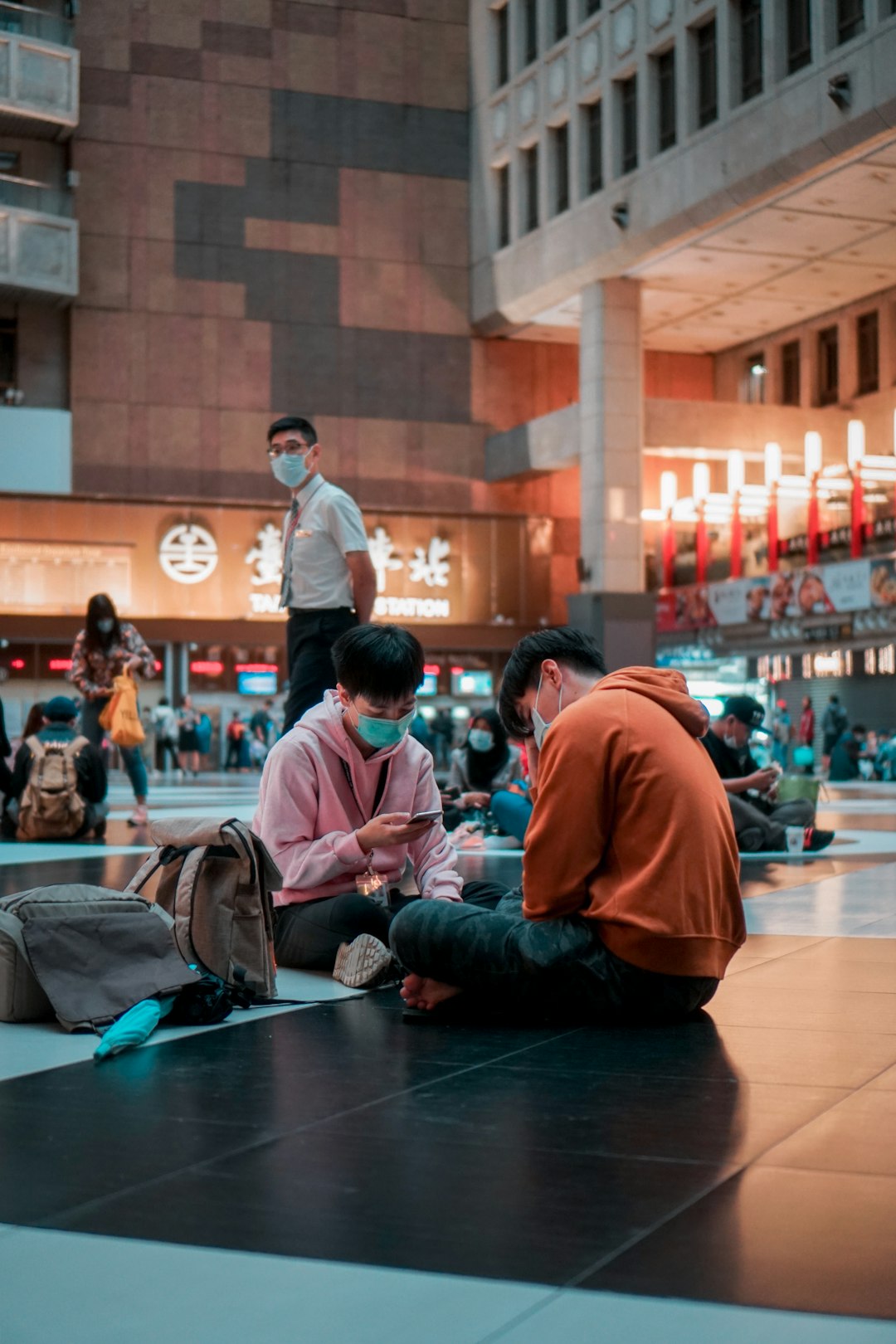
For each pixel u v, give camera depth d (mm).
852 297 36469
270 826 4609
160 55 37125
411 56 38938
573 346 40156
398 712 4398
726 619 37031
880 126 25891
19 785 10352
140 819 12070
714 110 30375
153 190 37031
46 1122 2674
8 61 33438
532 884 3604
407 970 4238
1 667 35719
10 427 35750
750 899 6664
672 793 3543
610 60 32812
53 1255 1962
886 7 25672
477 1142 2520
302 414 37969
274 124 37906
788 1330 1698
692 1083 2965
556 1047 3357
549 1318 1735
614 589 33844
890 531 32594
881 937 5301
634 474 34281
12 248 33750
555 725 3613
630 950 3545
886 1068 3109
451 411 39156
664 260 33031
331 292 38312
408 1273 1883
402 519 38406
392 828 4406
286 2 38062
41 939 3646
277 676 37281
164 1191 2236
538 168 35844
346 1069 3127
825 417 37000
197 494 37125
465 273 39250
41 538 35844
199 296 37312
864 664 33406
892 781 28406
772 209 29812
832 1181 2271
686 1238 2006
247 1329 1717
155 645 36594
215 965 3867
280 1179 2299
